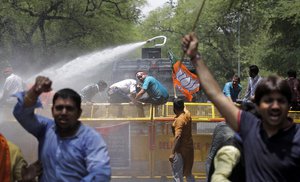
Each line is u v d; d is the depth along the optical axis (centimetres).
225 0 3350
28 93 454
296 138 383
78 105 454
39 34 4194
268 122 388
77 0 4016
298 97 1485
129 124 1215
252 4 2986
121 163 1212
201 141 1246
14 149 459
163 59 2234
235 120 404
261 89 390
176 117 1024
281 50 3048
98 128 1216
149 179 1219
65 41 4175
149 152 1221
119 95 1445
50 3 3897
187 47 414
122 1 4253
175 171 1023
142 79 1264
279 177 383
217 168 440
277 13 2764
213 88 409
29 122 462
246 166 396
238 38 4853
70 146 446
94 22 4156
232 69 5316
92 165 439
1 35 3775
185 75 1459
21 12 3816
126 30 4472
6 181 443
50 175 448
